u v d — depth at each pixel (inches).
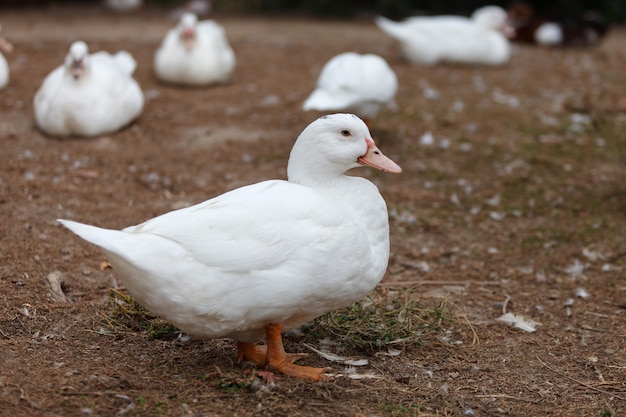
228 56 370.9
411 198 265.9
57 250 202.7
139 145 287.6
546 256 230.5
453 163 294.8
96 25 517.7
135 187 253.8
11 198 231.1
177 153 284.2
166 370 150.9
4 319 166.9
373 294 196.2
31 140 282.0
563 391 156.3
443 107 350.9
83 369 148.6
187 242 134.0
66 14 561.0
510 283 212.2
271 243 136.6
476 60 430.0
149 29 510.6
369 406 143.4
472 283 210.5
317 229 139.0
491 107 355.3
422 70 417.4
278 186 145.0
